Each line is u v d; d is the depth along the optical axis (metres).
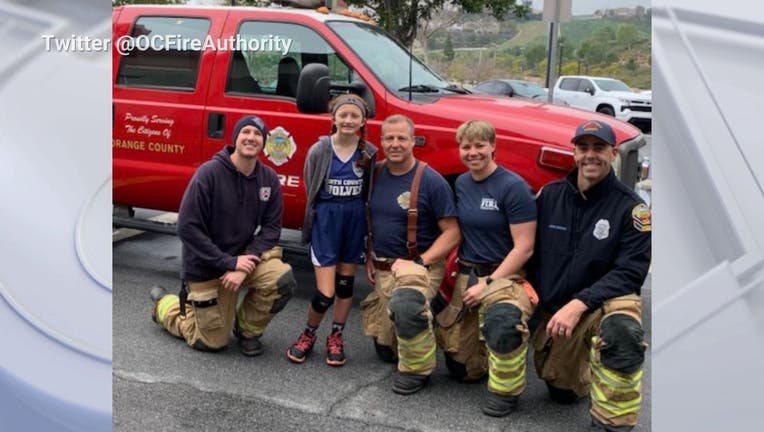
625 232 3.06
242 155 3.63
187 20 4.79
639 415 3.21
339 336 3.74
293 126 4.43
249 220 3.74
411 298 3.28
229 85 4.64
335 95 4.40
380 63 4.52
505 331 3.09
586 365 3.26
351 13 5.03
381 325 3.65
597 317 3.12
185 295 3.79
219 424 3.09
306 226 3.64
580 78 12.41
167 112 4.77
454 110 4.14
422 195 3.48
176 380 3.50
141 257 5.56
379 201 3.54
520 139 3.95
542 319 3.33
